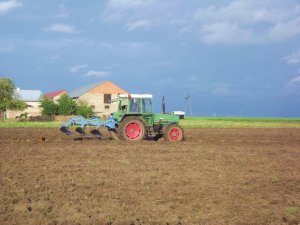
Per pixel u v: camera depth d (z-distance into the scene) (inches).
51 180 493.4
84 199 410.3
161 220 350.6
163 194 436.1
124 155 713.6
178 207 389.7
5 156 690.2
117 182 488.4
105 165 606.2
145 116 971.3
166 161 656.4
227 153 774.5
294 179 529.3
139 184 480.4
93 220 346.3
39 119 2472.9
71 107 2751.0
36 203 394.0
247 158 714.2
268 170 593.3
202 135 1309.1
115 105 3476.9
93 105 3339.1
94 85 3521.2
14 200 398.0
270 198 429.1
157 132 984.3
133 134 952.9
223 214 370.9
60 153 731.4
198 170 579.8
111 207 384.8
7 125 1694.1
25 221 341.7
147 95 968.9
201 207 391.5
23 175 522.3
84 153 732.7
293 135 1373.0
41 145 865.5
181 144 914.7
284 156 754.2
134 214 365.4
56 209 375.9
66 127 957.2
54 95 3868.1
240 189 466.3
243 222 350.3
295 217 365.1
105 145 863.7
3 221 341.1
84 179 502.0
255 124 2219.5
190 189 460.8
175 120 988.6
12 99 2508.6
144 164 621.9
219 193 445.7
